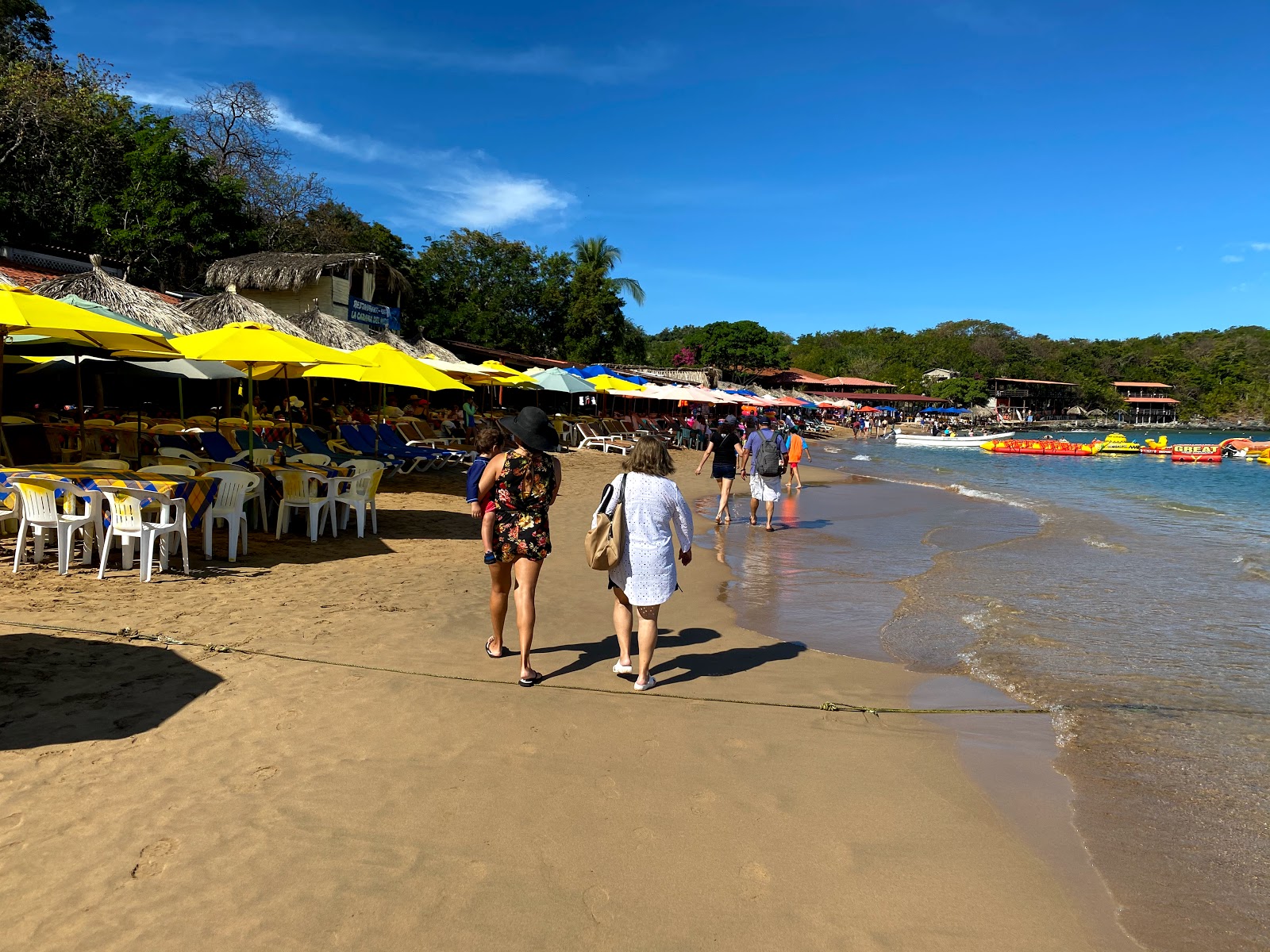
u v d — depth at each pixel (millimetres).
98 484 6527
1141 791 3793
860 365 102188
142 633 5191
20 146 21656
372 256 22344
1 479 6715
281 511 8984
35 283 16562
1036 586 8586
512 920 2605
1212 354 121750
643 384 30234
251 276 20281
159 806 3191
